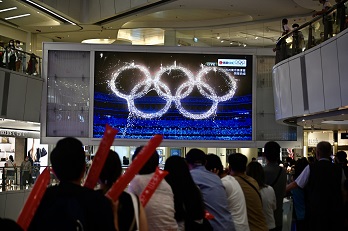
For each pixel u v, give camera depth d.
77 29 28.75
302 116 15.30
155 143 3.12
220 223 5.03
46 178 2.79
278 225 6.58
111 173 3.42
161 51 18.31
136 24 29.70
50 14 25.39
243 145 18.42
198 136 18.28
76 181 2.92
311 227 6.82
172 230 4.07
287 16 26.98
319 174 6.70
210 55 18.41
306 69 13.93
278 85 16.41
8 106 18.77
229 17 28.80
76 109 18.44
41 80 20.31
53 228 2.58
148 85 18.27
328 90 12.57
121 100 18.25
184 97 18.30
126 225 3.24
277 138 18.69
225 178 5.49
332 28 12.37
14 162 23.23
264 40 32.97
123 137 18.17
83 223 2.60
